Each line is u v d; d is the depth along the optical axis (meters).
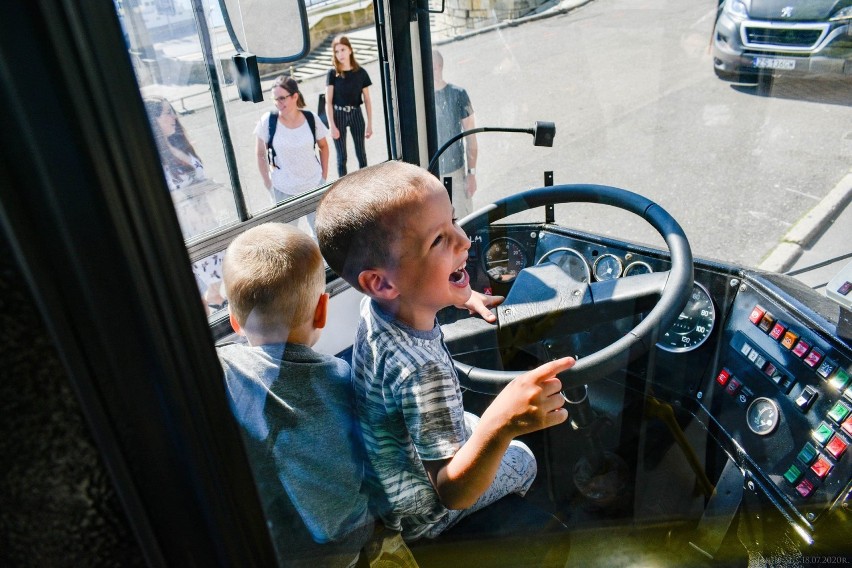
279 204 1.43
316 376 0.96
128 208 0.39
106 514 0.46
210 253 1.04
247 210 1.33
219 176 1.32
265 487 0.71
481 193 1.49
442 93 1.60
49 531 0.46
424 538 1.14
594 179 1.45
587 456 1.27
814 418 1.14
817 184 1.37
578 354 1.23
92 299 0.39
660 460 1.27
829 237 1.30
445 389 1.02
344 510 0.95
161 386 0.43
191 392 0.45
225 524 0.49
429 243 1.02
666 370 1.32
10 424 0.42
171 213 0.41
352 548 0.97
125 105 0.37
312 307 1.03
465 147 1.55
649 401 1.31
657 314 1.21
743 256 1.30
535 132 1.54
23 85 0.34
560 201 1.46
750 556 1.15
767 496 1.17
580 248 1.37
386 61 1.58
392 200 1.00
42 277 0.38
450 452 0.98
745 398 1.24
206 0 1.32
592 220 1.43
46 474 0.44
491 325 1.27
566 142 1.54
